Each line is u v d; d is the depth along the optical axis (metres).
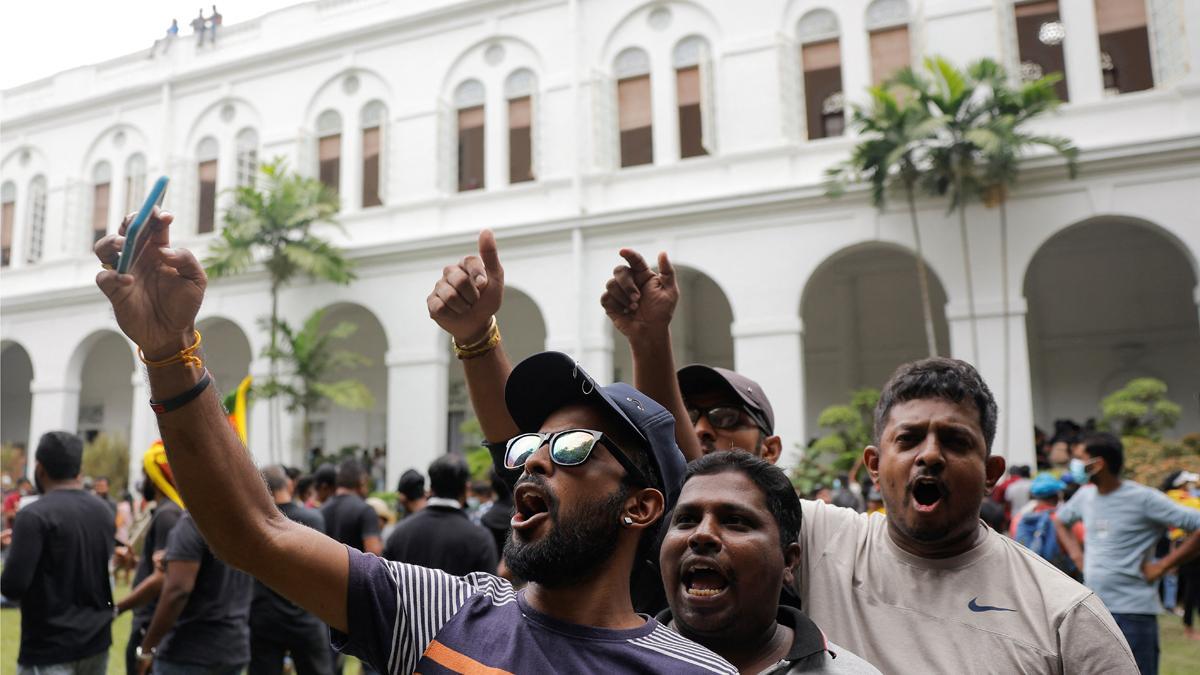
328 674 5.49
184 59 21.44
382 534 8.49
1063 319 18.80
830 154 15.71
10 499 15.38
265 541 1.60
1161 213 13.59
